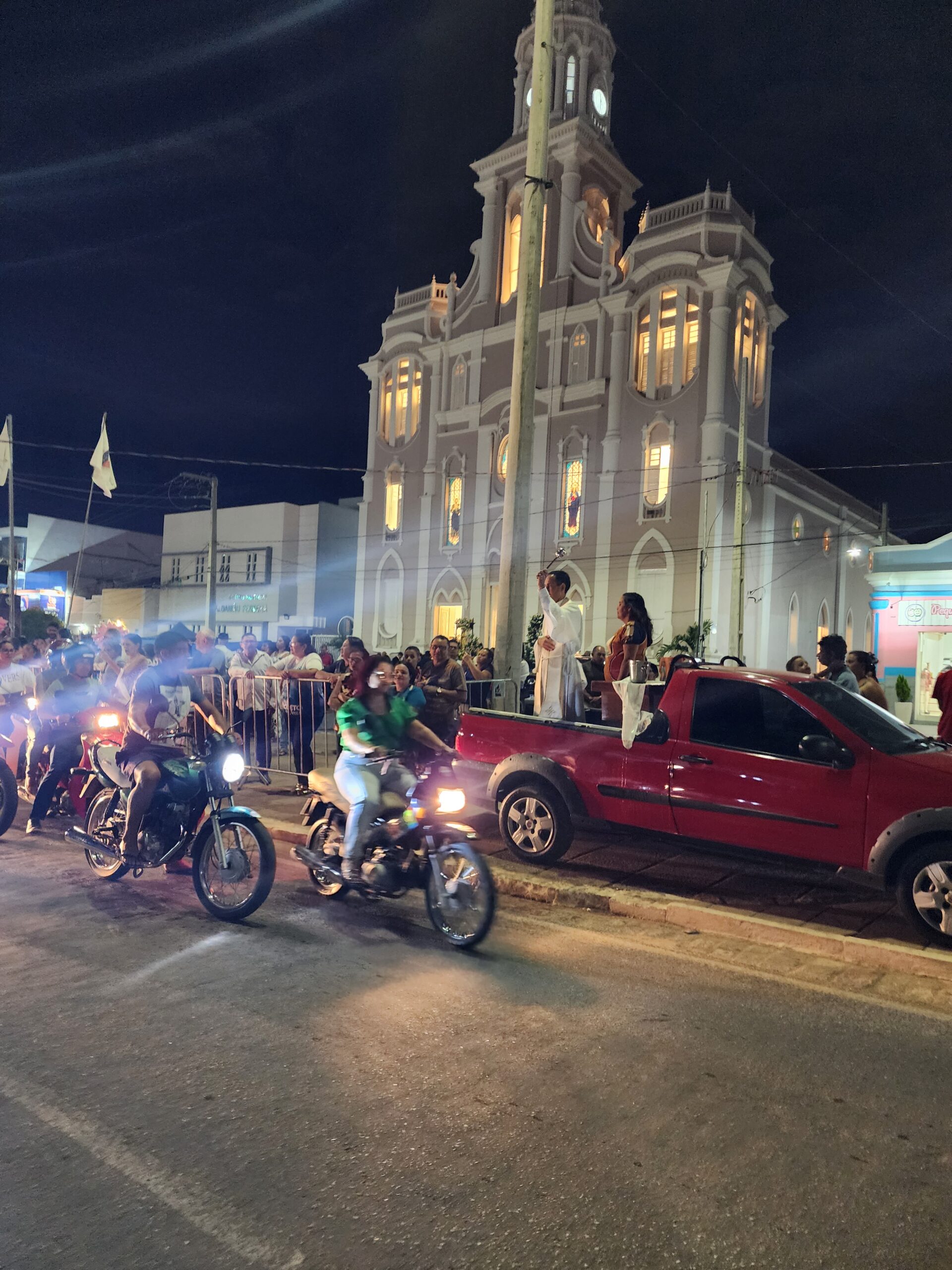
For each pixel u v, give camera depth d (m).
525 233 9.93
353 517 53.84
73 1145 3.21
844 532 42.56
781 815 6.32
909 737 6.53
